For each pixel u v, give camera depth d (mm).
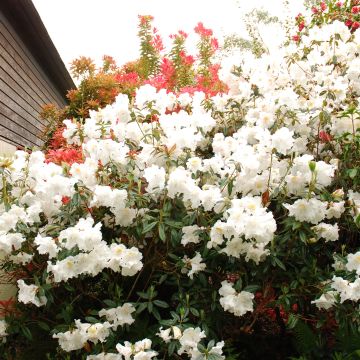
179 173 2281
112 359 2090
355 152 2574
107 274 2543
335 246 2703
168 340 2033
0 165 2520
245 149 2404
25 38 6953
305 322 2479
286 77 3268
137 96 2854
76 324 2139
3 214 2334
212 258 2445
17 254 2455
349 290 2059
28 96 7312
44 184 2391
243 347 2779
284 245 2357
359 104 2854
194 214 2371
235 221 2131
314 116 2830
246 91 3176
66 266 2117
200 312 2289
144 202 2432
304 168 2309
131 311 2242
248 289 2215
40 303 2238
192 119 2828
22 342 2607
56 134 5582
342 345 2271
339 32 3199
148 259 2607
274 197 2518
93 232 2090
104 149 2576
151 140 2789
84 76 6906
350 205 2471
